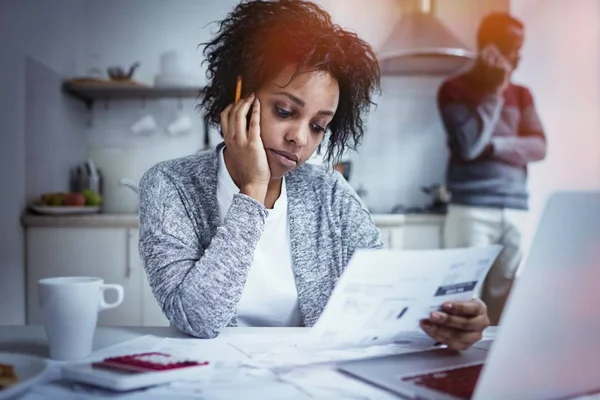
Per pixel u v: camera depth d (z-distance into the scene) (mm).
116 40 3145
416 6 3266
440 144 3379
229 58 1098
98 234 2604
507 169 2932
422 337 760
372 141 3373
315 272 1134
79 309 696
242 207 904
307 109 1000
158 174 1103
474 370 669
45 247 2592
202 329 838
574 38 3348
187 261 948
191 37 3148
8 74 2408
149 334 866
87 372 608
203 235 1072
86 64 3150
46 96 2762
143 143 3160
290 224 1146
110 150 3162
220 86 1129
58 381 618
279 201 1144
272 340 837
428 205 3367
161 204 1048
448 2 3320
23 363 648
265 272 1108
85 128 3170
